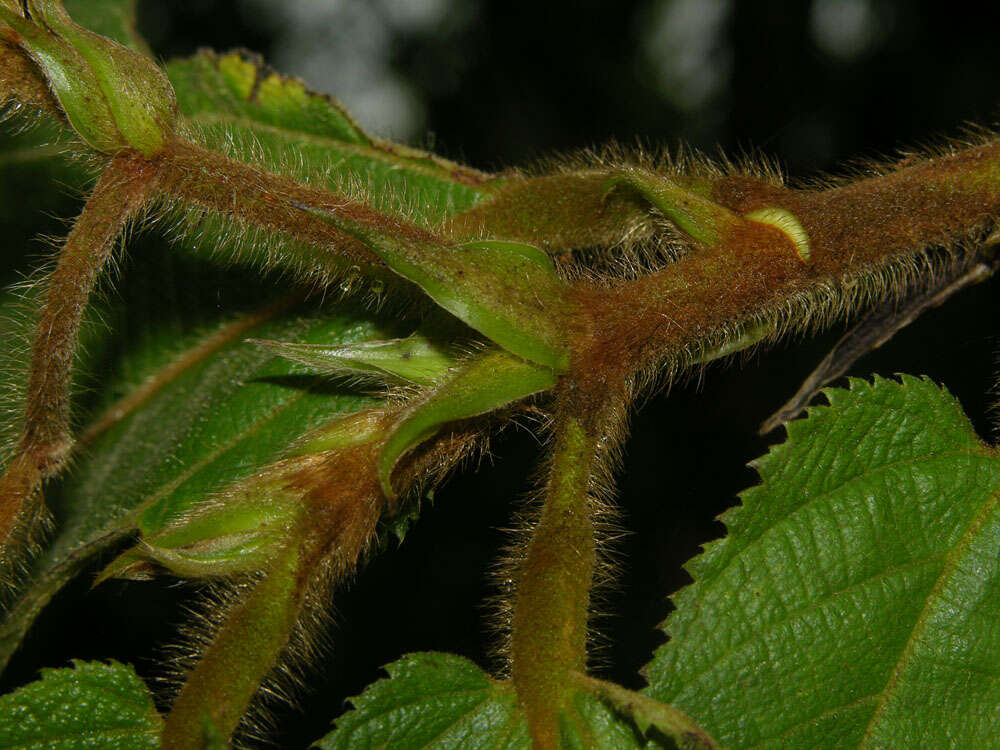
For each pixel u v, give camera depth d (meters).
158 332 0.20
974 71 0.39
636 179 0.15
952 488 0.15
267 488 0.14
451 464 0.15
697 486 0.29
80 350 0.20
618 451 0.15
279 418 0.18
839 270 0.16
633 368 0.14
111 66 0.14
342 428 0.14
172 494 0.18
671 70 0.50
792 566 0.15
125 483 0.19
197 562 0.14
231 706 0.13
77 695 0.14
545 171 0.19
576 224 0.16
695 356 0.15
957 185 0.16
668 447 0.30
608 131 0.49
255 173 0.14
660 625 0.15
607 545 0.15
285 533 0.14
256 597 0.13
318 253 0.15
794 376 0.28
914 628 0.15
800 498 0.15
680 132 0.49
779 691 0.15
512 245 0.14
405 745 0.14
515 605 0.14
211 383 0.19
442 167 0.20
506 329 0.14
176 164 0.14
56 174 0.21
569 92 0.49
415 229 0.14
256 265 0.19
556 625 0.13
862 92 0.39
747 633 0.15
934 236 0.16
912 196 0.16
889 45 0.40
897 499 0.15
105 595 0.29
